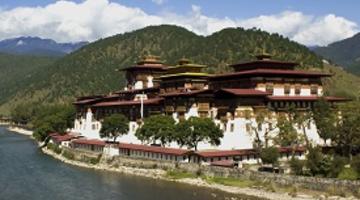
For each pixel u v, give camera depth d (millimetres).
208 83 161625
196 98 143375
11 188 108688
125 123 161125
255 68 149125
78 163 152500
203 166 116625
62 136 195625
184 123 127562
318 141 138000
